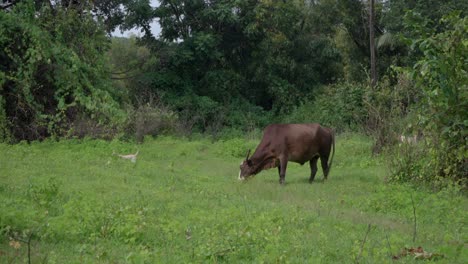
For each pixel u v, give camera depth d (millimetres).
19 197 8867
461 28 11086
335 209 10109
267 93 35094
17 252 6102
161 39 32312
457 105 11125
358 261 6488
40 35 18828
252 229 7469
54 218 7293
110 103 20078
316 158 14188
